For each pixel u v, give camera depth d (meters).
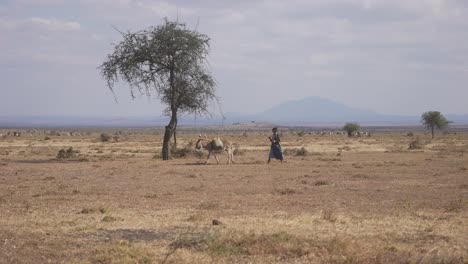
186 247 11.74
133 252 11.05
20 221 15.00
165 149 44.16
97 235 13.03
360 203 18.73
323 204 18.48
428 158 43.69
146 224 14.41
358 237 12.59
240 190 22.62
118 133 167.50
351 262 10.54
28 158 46.72
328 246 11.55
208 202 18.59
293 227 13.80
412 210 16.98
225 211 16.89
